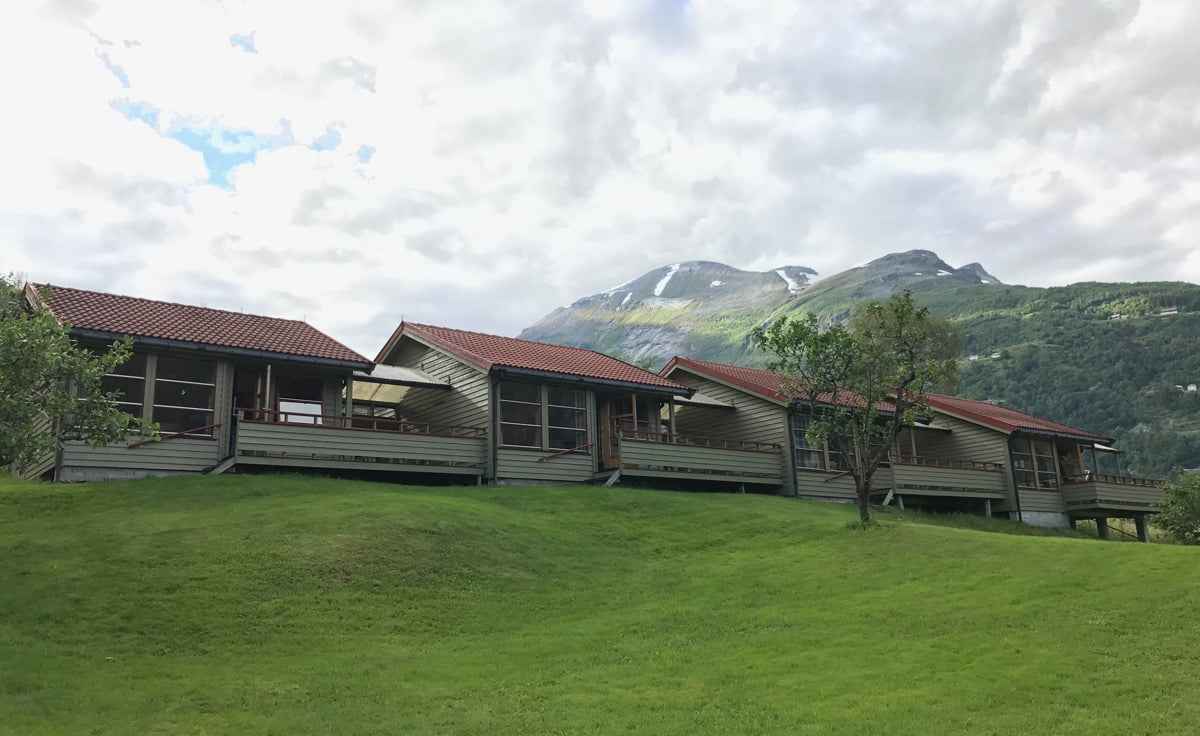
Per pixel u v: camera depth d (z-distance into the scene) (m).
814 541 21.69
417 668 13.06
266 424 24.25
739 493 32.66
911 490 35.62
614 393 32.56
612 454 31.66
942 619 15.04
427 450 26.98
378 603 15.56
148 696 11.42
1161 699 11.24
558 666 13.29
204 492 20.92
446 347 30.55
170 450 23.45
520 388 29.66
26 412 16.11
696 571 19.47
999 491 39.00
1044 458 41.41
